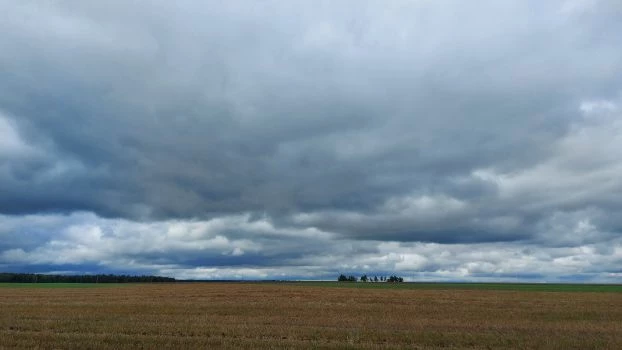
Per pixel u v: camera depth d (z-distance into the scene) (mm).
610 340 21422
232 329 23797
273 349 18797
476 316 31875
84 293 60281
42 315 30250
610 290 85125
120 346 19156
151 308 35656
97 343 19641
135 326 24750
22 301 43500
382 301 45500
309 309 36125
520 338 21719
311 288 81188
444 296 55500
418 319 29359
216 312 33188
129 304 39375
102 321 27125
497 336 22203
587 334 23328
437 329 24484
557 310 36594
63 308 35312
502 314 33406
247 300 45969
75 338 20891
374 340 21344
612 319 30938
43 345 19391
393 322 27406
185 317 29562
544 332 23859
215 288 79125
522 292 70750
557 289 91062
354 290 73250
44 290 72312
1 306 37094
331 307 38062
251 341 20453
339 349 19016
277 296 53250
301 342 20281
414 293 63062
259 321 27594
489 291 75375
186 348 18750
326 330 23641
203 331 23219
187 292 62906
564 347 19969
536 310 36469
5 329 24172
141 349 18641
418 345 20219
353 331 23312
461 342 20891
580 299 51094
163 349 18594
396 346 19672
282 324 26250
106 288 82688
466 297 53750
